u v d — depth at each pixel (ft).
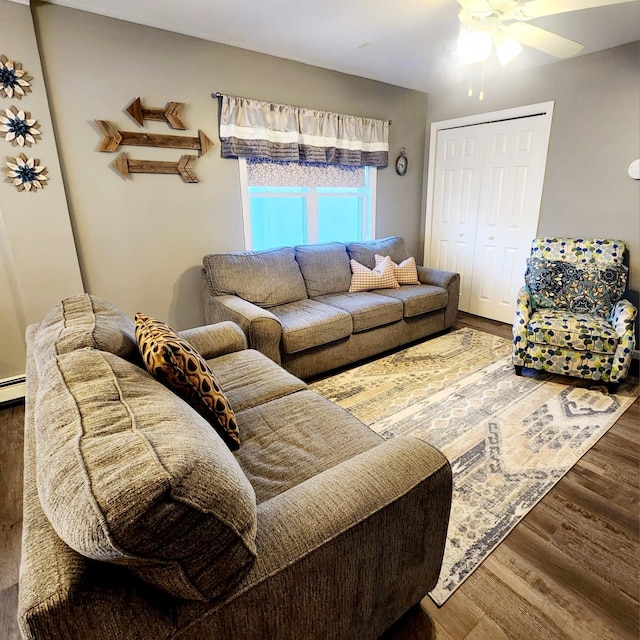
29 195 7.78
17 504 5.76
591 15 7.94
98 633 2.14
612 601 4.35
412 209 14.82
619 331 8.34
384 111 12.88
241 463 4.27
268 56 10.16
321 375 9.66
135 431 2.53
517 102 11.68
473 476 6.20
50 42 7.61
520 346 9.11
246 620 2.56
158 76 8.81
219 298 9.26
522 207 12.16
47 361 3.67
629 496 5.79
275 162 10.96
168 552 2.09
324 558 2.82
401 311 10.54
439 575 4.35
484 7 5.90
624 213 10.11
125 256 9.33
